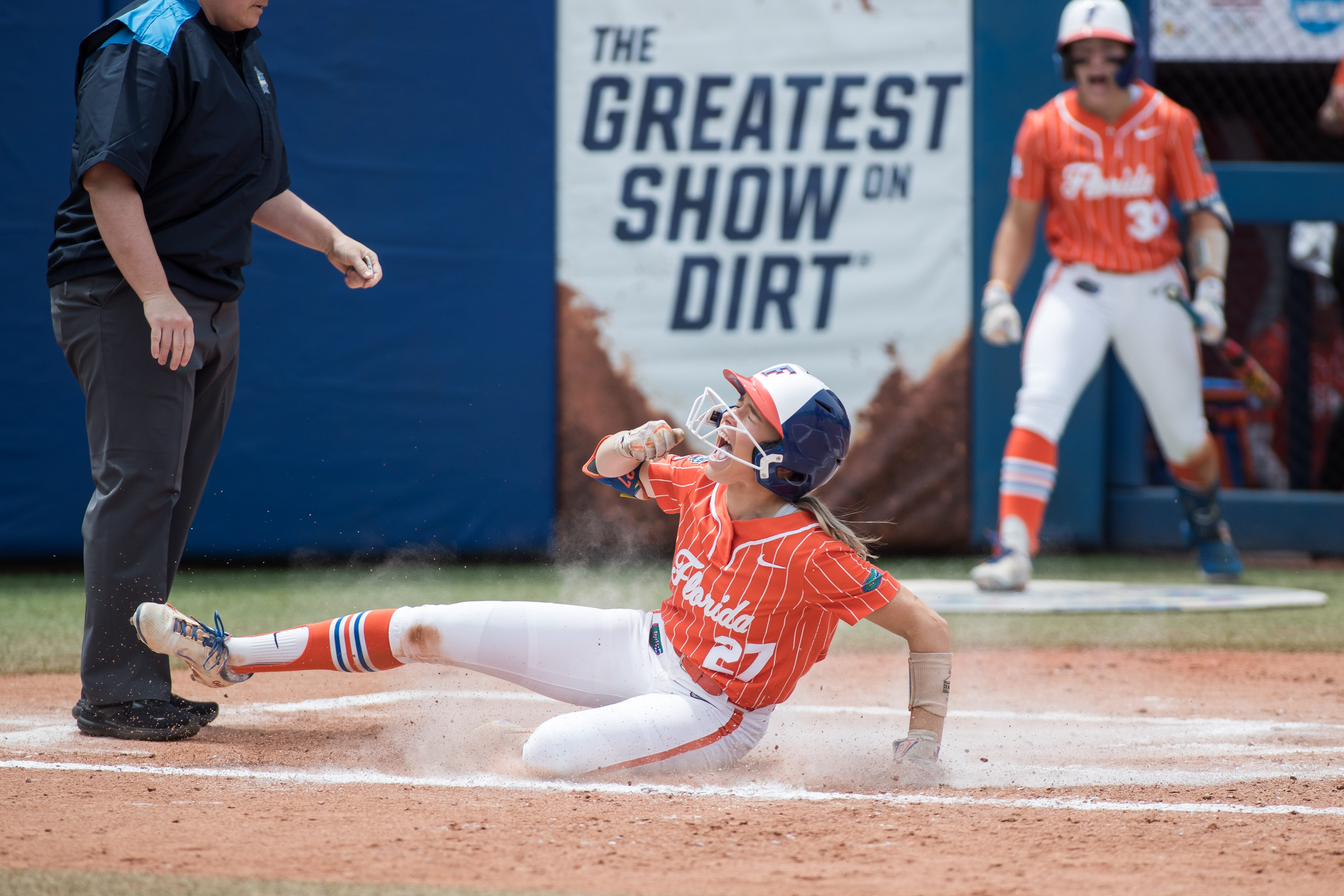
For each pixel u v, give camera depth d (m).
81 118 10.87
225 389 12.35
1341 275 28.75
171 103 10.96
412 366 26.30
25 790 9.62
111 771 10.30
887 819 9.14
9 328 24.77
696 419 10.42
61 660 15.76
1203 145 27.86
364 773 10.34
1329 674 16.30
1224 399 29.77
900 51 27.02
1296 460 29.42
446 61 26.30
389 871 7.68
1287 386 29.56
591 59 26.72
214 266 11.66
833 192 27.09
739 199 27.02
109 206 10.64
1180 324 22.50
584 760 10.11
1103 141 22.11
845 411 10.06
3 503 24.84
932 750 10.41
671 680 10.48
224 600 20.91
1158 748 11.96
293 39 25.73
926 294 27.17
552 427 26.83
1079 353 22.33
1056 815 9.34
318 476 25.98
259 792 9.68
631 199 26.86
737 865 7.94
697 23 26.86
